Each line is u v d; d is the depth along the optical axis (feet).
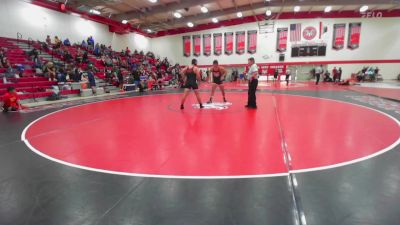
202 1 52.24
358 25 71.15
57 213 6.85
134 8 57.67
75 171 9.69
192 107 25.66
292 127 16.20
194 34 83.10
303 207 6.84
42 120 20.47
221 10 65.05
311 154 11.05
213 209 6.87
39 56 45.19
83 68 48.44
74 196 7.75
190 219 6.44
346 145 12.26
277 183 8.30
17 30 46.73
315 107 24.27
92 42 59.16
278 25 75.36
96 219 6.52
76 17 58.90
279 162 10.16
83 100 34.76
